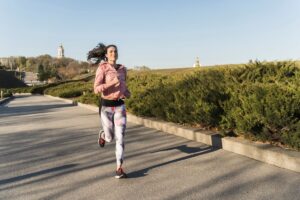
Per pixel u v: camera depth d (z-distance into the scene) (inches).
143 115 501.0
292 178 217.3
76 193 202.2
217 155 281.1
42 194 202.2
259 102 268.8
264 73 347.3
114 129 238.8
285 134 250.5
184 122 398.6
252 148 266.7
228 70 384.8
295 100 252.2
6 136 415.2
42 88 3304.6
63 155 300.8
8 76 5639.8
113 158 284.5
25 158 293.1
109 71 235.8
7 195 201.9
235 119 298.7
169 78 554.3
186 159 272.7
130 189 206.8
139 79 662.5
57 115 683.4
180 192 199.6
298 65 334.3
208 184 211.9
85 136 401.7
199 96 358.6
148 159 277.1
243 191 198.4
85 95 989.2
